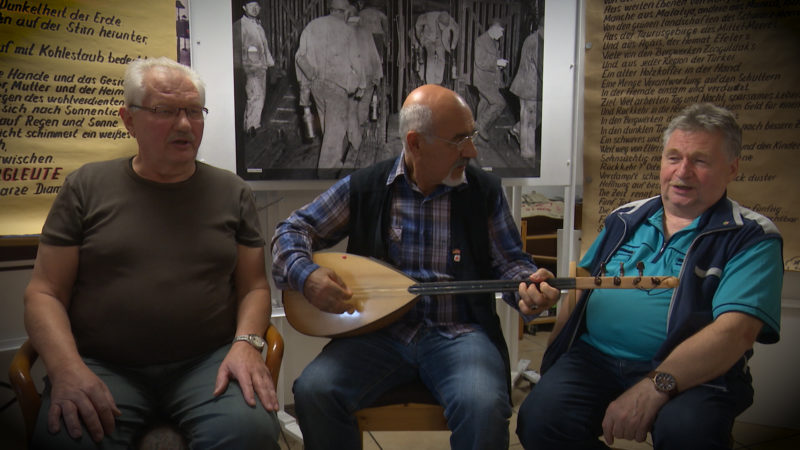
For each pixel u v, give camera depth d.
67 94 1.69
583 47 2.15
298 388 1.36
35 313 1.27
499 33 2.04
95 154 1.75
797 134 1.94
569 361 1.47
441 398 1.35
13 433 1.89
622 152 2.14
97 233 1.33
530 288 1.34
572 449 1.34
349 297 1.43
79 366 1.21
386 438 2.06
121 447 1.19
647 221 1.48
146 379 1.35
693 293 1.30
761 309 1.20
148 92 1.32
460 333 1.49
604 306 1.44
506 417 1.28
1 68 1.60
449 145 1.41
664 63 2.06
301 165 1.93
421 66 1.99
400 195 1.57
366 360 1.43
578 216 2.28
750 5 1.93
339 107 1.94
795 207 1.96
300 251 1.50
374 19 1.93
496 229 1.58
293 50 1.87
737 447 1.98
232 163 1.88
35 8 1.62
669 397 1.22
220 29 1.80
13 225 1.67
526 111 2.12
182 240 1.37
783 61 1.92
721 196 1.37
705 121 1.32
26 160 1.66
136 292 1.31
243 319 1.42
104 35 1.71
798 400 2.09
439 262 1.55
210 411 1.23
